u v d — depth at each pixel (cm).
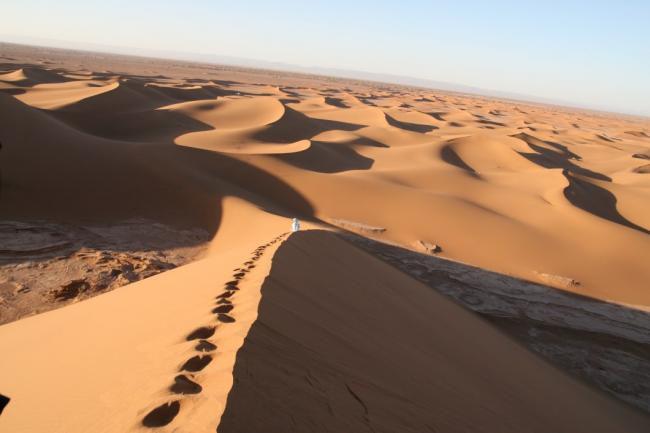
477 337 992
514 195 3359
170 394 304
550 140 7769
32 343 627
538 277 2103
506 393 668
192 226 2033
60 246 1476
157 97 6394
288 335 461
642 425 915
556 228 2712
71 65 13125
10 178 1875
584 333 1395
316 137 5300
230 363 343
